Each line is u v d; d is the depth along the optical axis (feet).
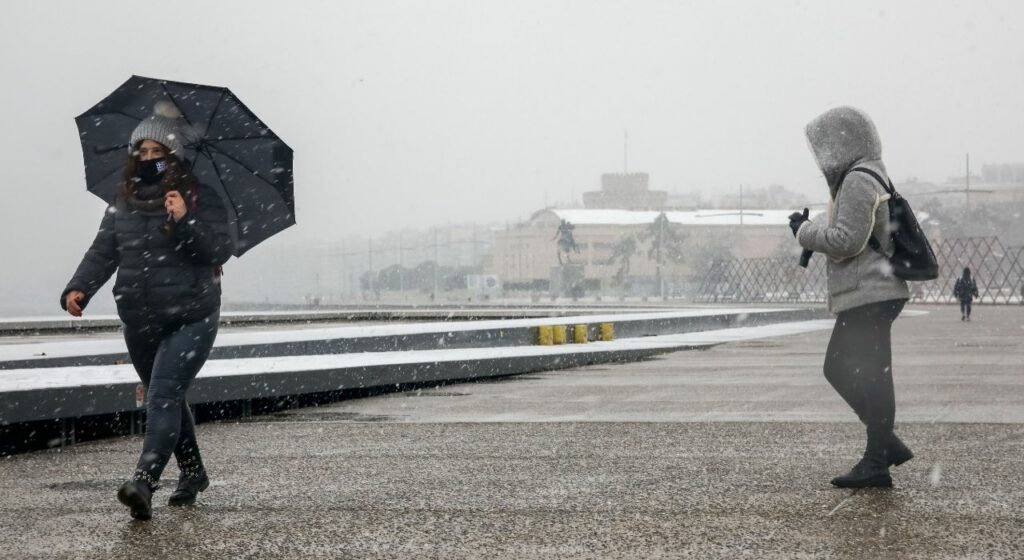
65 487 21.79
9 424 26.76
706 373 50.70
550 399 39.45
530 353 54.49
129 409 30.25
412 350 59.93
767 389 42.01
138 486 17.46
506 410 35.99
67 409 28.14
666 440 27.68
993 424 29.91
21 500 20.27
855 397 20.43
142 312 18.25
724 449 25.93
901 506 18.58
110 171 20.25
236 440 28.76
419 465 24.02
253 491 20.86
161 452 17.90
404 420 33.40
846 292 19.90
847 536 16.37
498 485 21.33
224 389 33.68
